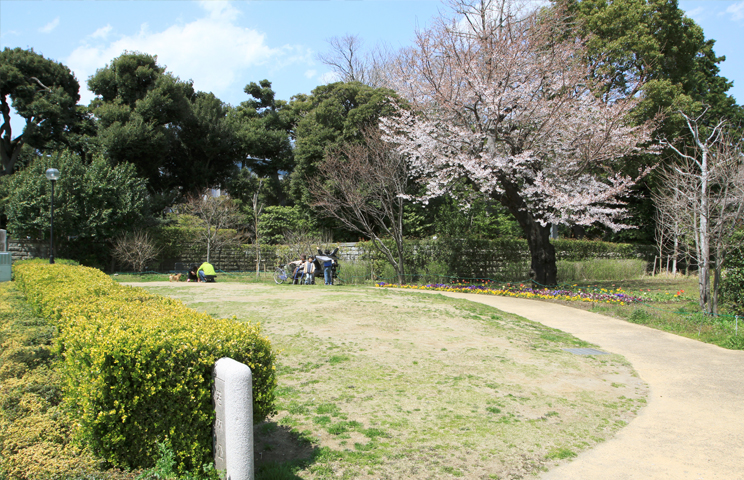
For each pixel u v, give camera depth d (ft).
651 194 79.30
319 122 87.30
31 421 10.82
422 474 11.54
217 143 102.94
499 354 23.26
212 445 10.80
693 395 18.12
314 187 68.54
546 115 49.78
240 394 9.82
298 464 11.82
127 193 73.31
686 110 65.62
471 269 65.46
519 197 52.31
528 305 41.22
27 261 59.00
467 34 53.26
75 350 10.98
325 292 43.01
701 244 35.94
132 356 10.21
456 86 51.39
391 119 58.95
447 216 71.77
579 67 51.98
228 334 11.86
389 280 61.87
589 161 48.88
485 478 11.46
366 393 17.28
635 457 12.78
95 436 10.17
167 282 58.03
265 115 122.62
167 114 93.56
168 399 10.48
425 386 18.22
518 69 50.26
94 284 24.50
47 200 66.74
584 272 70.28
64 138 98.12
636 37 67.62
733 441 13.88
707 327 30.40
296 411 15.33
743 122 85.46
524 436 13.94
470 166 49.01
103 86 93.15
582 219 49.55
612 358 23.59
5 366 14.10
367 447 12.87
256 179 110.11
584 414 15.92
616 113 48.96
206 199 79.87
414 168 59.21
